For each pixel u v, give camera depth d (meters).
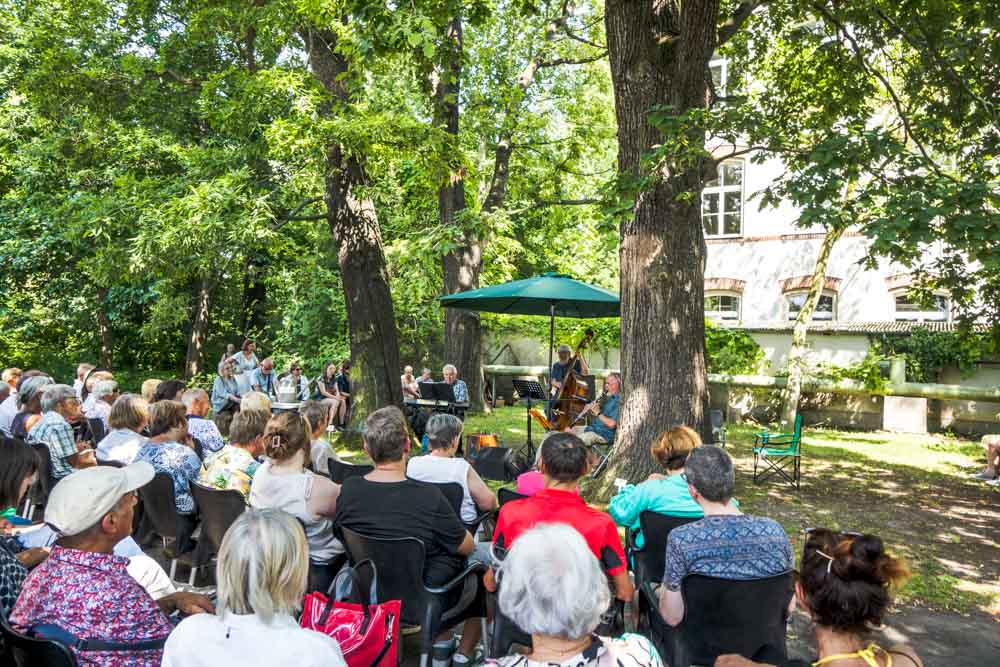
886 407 13.21
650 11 6.64
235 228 9.91
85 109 13.61
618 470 6.82
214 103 11.15
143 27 14.73
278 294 21.69
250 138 13.45
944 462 10.13
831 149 5.50
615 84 6.91
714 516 2.84
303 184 11.32
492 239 14.95
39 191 18.02
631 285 6.93
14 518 3.58
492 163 16.09
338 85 10.02
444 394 10.55
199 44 14.30
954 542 6.27
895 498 7.89
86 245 16.58
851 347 13.98
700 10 6.53
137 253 10.33
